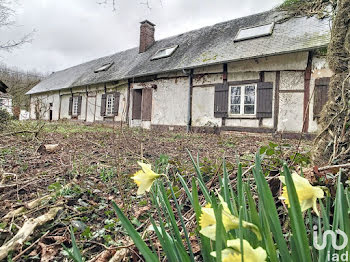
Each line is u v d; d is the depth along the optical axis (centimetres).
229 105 952
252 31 983
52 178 271
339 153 162
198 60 1019
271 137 815
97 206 199
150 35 1536
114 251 134
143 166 80
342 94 167
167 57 1229
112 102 1454
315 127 754
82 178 261
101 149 452
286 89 816
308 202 59
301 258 57
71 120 1731
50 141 546
